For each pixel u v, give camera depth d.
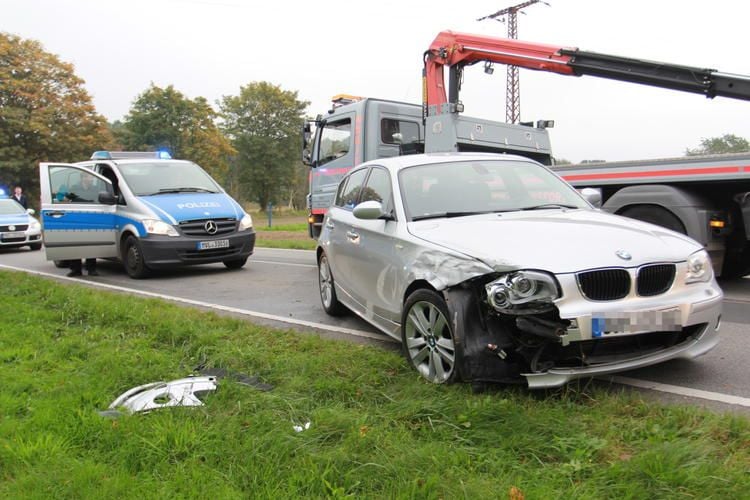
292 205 79.31
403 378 4.11
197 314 6.26
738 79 7.43
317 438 3.10
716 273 7.77
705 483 2.56
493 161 5.73
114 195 10.41
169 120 60.47
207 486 2.67
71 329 5.80
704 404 3.72
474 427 3.22
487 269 3.76
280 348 4.98
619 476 2.66
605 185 8.32
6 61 49.59
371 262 5.23
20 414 3.62
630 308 3.67
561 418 3.29
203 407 3.56
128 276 10.69
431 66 11.05
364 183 6.13
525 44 9.66
